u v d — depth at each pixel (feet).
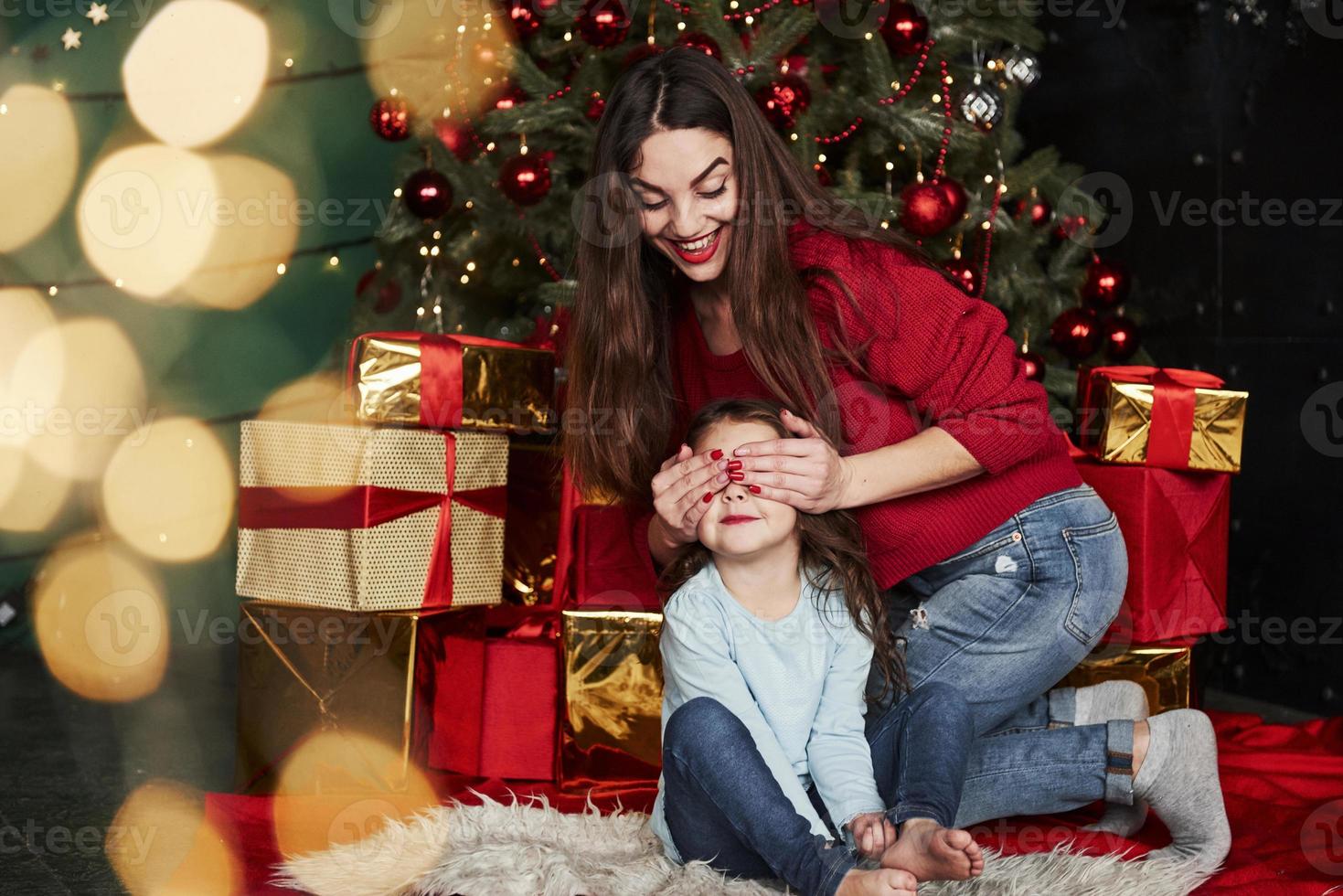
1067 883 4.67
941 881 4.66
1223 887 4.84
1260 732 7.25
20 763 7.18
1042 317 9.13
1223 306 9.02
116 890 5.06
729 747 4.50
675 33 8.37
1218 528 6.74
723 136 5.01
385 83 9.21
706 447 5.05
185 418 11.30
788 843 4.36
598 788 6.40
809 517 5.04
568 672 6.40
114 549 10.97
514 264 9.10
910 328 5.06
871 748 4.96
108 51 11.19
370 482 6.09
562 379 6.97
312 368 11.74
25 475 10.77
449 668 6.41
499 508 6.75
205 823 5.75
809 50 8.45
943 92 8.46
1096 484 6.62
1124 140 9.95
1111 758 5.07
